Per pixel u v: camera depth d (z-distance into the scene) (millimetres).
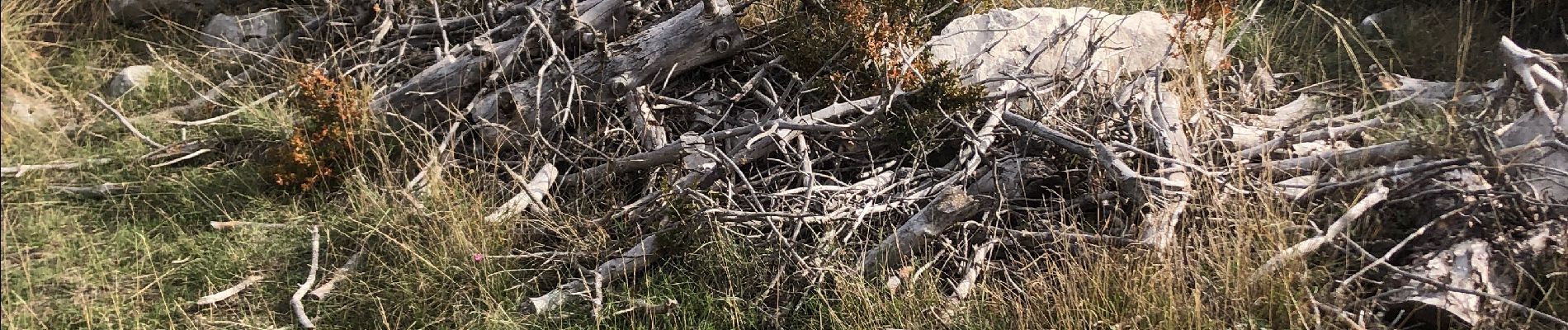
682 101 5008
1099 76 5219
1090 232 4238
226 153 5160
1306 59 5891
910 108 4570
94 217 4625
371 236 4406
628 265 4172
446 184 4477
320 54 6055
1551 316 3457
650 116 4871
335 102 4820
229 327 4039
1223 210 3889
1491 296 3447
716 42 5008
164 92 5707
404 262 4234
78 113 5461
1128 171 4016
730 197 4254
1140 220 4117
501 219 4352
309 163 4734
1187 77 5000
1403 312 3607
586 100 4934
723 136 4523
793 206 4328
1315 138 4559
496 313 3977
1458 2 6484
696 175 4469
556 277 4262
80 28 6305
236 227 4512
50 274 4219
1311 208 4090
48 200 4668
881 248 4016
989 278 4059
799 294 4078
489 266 4164
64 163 4914
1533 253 3750
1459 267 3652
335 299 4141
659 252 4203
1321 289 3730
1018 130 4586
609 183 4633
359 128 4859
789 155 4645
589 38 5113
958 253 4129
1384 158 4223
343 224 4488
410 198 4336
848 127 4414
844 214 4152
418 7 6215
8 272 4180
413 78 5156
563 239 4414
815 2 5230
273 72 5812
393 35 5949
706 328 3961
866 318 3830
